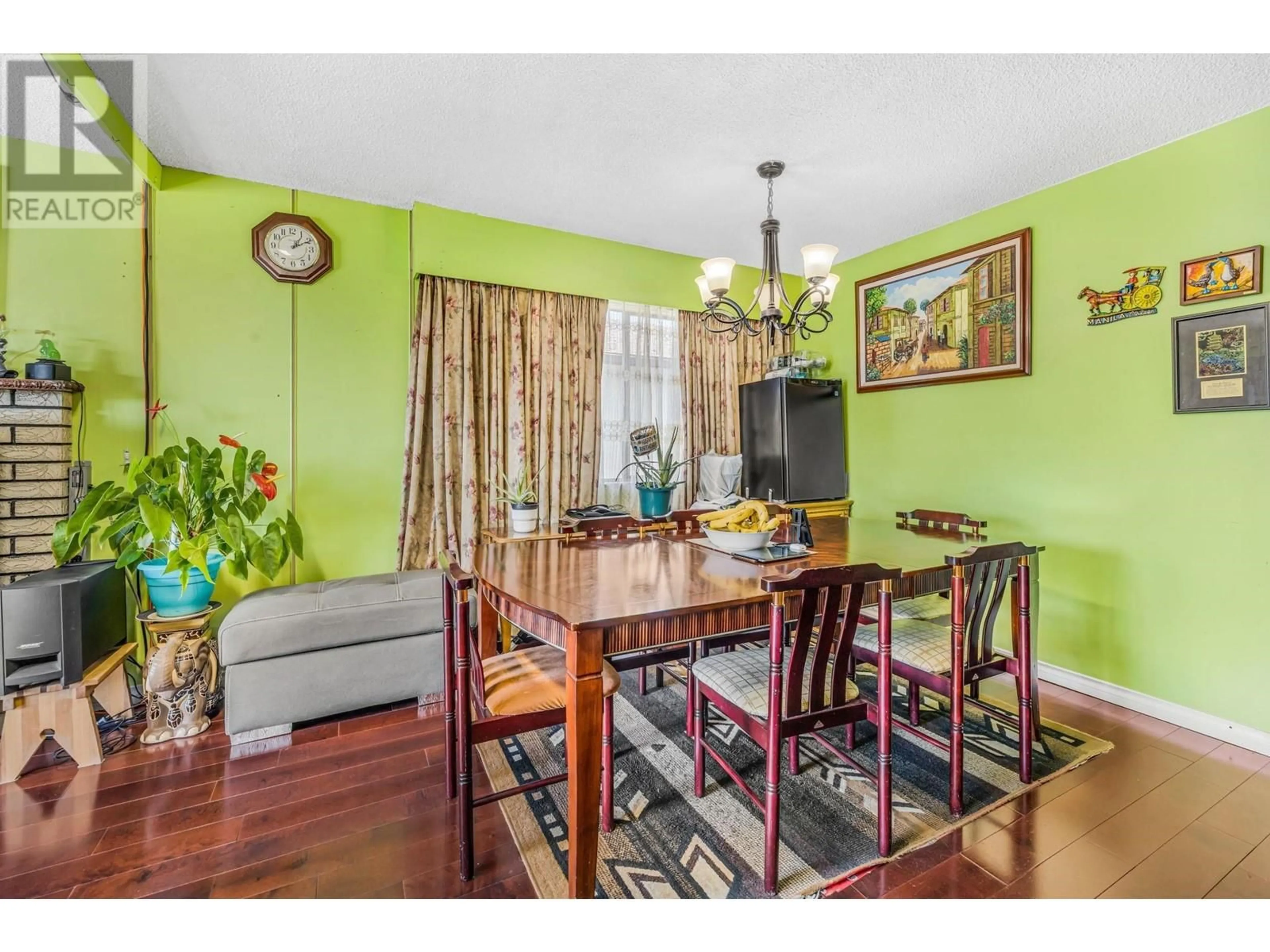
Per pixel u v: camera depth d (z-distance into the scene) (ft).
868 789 5.91
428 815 5.44
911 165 7.91
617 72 5.97
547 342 10.15
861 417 11.80
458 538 9.52
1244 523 6.70
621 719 7.58
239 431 8.37
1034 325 8.80
